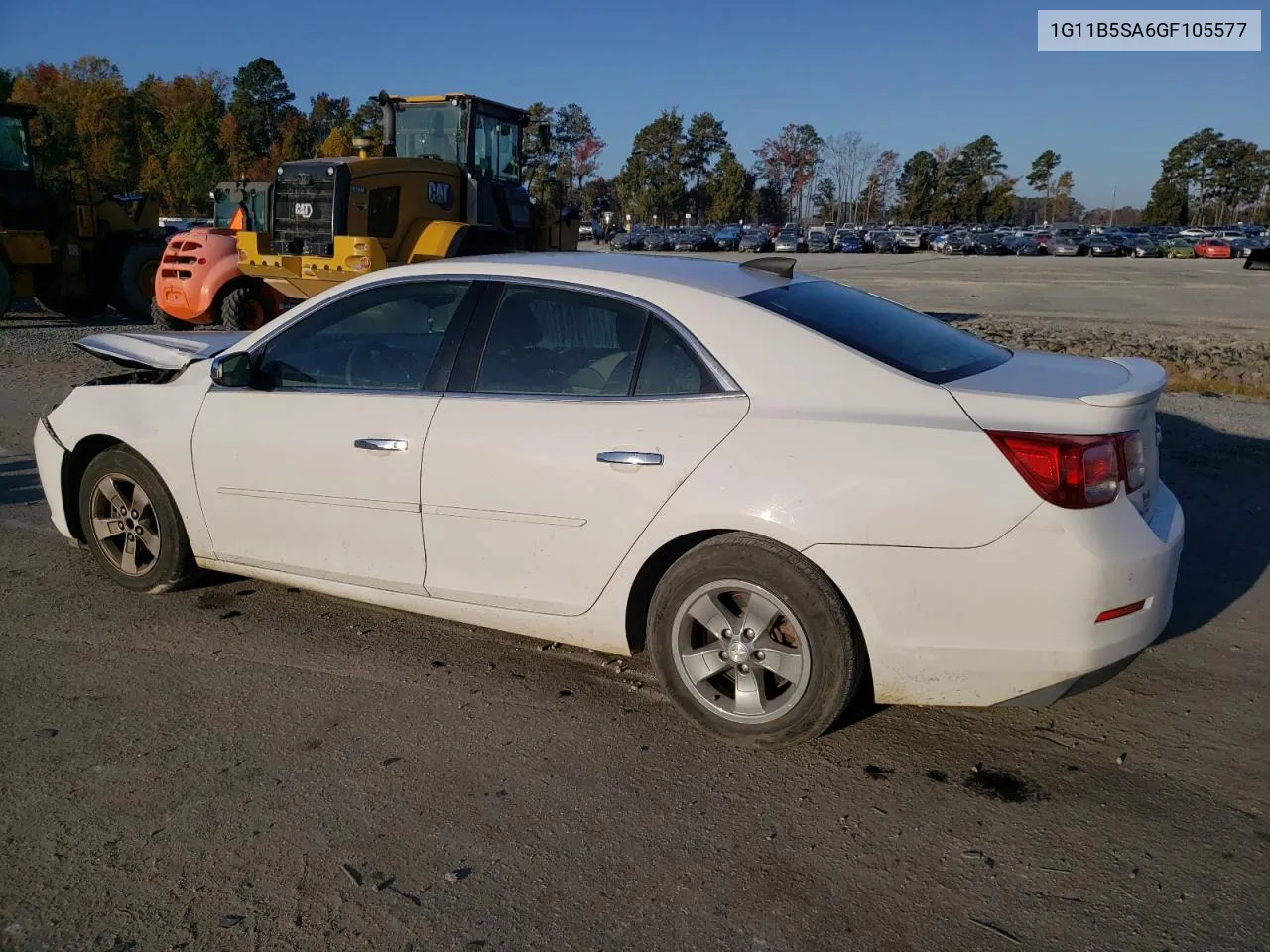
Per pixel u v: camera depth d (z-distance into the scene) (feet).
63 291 55.11
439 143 48.26
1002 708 12.28
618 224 343.67
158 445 14.49
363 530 13.10
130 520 15.25
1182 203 432.25
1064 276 117.60
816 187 421.59
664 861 9.39
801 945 8.34
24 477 22.16
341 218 43.11
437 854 9.45
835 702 10.72
